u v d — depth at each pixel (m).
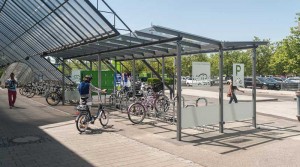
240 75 9.77
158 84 13.04
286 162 6.12
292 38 33.62
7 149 7.19
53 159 6.41
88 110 9.27
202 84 9.21
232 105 9.62
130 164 6.03
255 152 6.89
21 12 16.88
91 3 10.19
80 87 9.38
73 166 5.96
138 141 7.87
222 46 8.85
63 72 17.00
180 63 7.89
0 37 27.27
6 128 9.72
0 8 18.52
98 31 12.05
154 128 9.70
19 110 14.34
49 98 16.75
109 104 15.34
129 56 14.52
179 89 7.95
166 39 8.16
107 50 12.16
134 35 9.61
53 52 15.50
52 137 8.38
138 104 10.67
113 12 10.67
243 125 10.38
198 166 5.87
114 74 16.22
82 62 18.22
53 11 13.34
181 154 6.68
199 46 9.08
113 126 9.95
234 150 7.09
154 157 6.47
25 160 6.36
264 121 11.33
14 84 15.43
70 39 15.57
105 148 7.21
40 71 26.67
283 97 23.86
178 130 8.00
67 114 12.82
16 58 31.31
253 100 9.96
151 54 12.82
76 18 12.32
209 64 9.32
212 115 9.08
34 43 21.52
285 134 8.93
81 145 7.50
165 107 12.34
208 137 8.49
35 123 10.64
